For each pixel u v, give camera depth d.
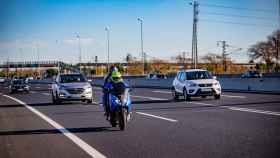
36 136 10.75
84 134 10.84
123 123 11.21
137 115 15.19
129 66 122.38
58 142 9.66
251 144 8.60
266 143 8.67
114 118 11.48
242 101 20.56
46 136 10.70
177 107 18.17
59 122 13.68
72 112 17.20
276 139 9.16
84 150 8.53
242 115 14.23
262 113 14.73
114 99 11.24
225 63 101.88
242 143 8.75
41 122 13.84
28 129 12.16
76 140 9.85
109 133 10.88
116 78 11.45
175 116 14.50
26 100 26.61
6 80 96.94
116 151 8.32
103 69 117.69
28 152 8.52
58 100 22.14
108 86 11.49
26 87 39.22
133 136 10.23
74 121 13.86
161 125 12.17
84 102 23.47
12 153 8.46
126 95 11.37
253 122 12.25
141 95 28.45
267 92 29.11
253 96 24.47
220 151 7.95
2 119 15.16
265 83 30.75
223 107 17.47
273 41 98.94
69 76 23.30
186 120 13.22
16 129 12.24
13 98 29.52
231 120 12.88
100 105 20.88
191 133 10.45
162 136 10.11
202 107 17.78
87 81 23.23
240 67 120.50
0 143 9.74
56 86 22.47
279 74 67.56
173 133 10.55
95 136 10.42
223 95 25.97
